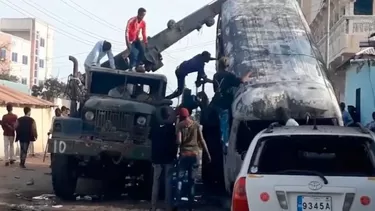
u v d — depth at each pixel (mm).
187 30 17562
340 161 6543
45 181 16031
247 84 12273
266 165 6539
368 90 20891
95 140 12430
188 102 14094
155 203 11375
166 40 17328
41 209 11305
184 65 14117
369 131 6676
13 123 20016
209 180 14352
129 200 13055
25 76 80438
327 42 30547
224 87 12773
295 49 13719
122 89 13680
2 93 25828
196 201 12844
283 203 6078
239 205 6219
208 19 17625
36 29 86375
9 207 11383
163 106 12430
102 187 14898
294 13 15531
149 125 12719
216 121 13156
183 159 11273
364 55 20156
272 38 14141
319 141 6582
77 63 13961
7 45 73250
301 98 11523
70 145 12297
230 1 16453
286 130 6691
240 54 13555
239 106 11570
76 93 13797
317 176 6098
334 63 28875
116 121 12719
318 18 38031
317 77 12562
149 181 12922
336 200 6039
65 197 12875
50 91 55875
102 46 14250
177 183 11367
